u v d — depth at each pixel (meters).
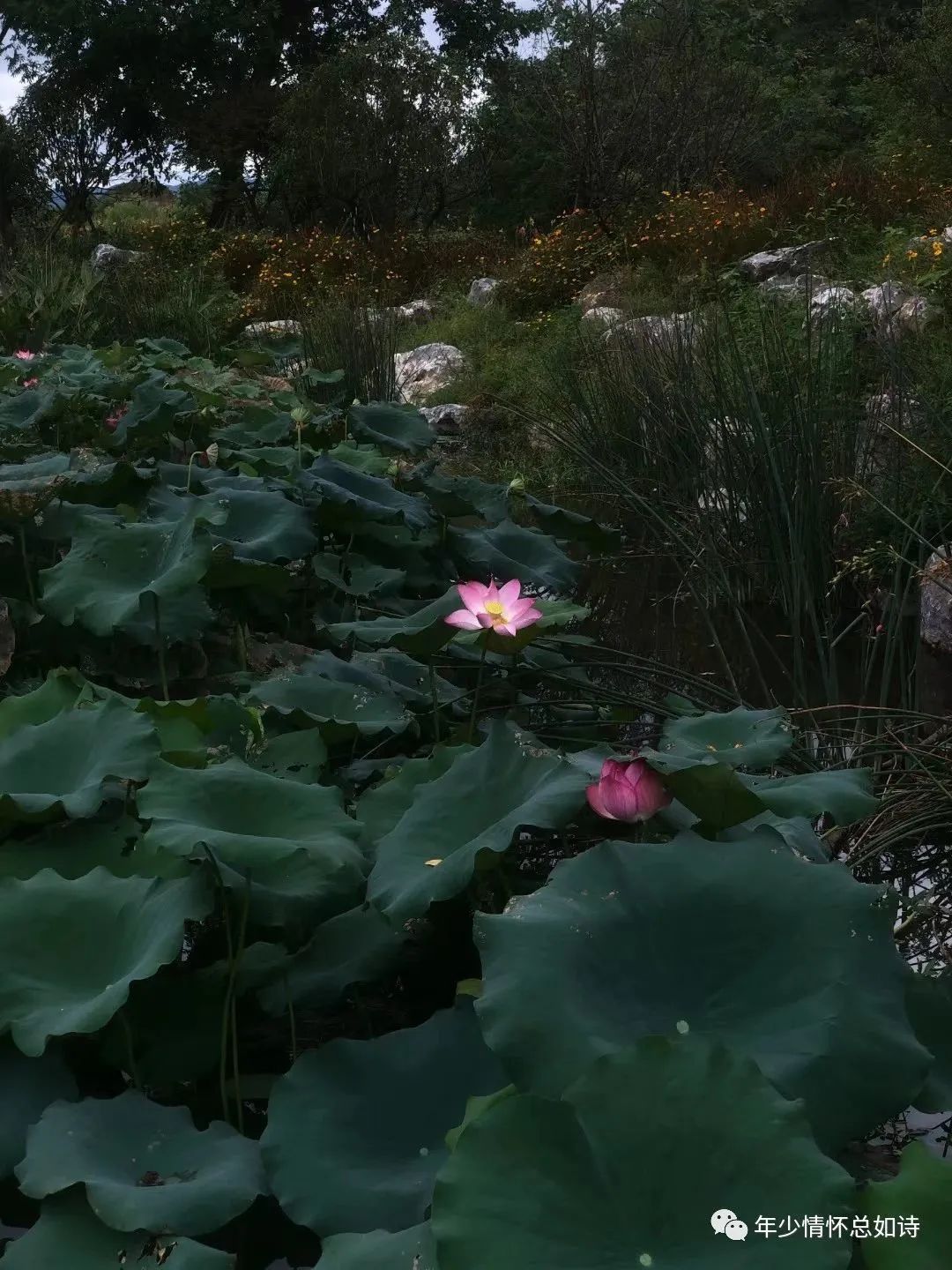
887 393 5.61
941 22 16.81
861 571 4.37
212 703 2.22
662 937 1.42
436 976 1.96
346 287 13.70
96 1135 1.41
